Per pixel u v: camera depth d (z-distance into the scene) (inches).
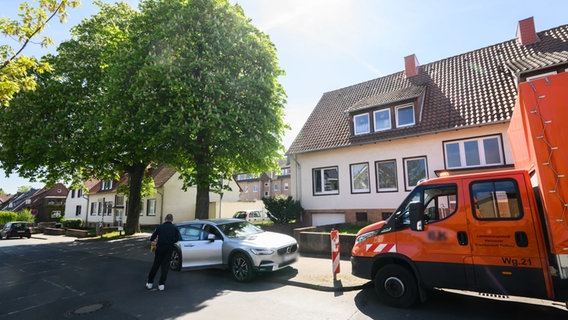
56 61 733.9
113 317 219.9
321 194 709.9
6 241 1050.7
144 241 733.9
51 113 712.4
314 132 768.3
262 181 2063.2
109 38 715.4
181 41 516.7
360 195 653.9
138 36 570.6
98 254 557.0
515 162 253.9
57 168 805.2
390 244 231.0
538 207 186.4
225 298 259.6
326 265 364.8
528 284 181.5
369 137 648.4
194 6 540.4
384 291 230.1
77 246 721.6
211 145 563.2
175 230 303.6
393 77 797.2
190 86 498.6
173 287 299.4
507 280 187.3
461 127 527.8
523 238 185.2
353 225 594.2
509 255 187.9
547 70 450.0
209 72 500.7
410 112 613.6
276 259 313.4
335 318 207.5
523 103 183.5
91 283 327.0
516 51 622.8
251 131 534.0
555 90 172.9
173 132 491.8
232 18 560.1
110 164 841.5
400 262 233.3
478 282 195.8
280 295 264.8
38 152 673.0
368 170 649.0
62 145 671.8
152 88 510.0
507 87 550.9
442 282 207.8
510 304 222.1
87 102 725.9
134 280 334.3
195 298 261.4
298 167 755.4
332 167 705.0
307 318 209.0
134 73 541.3
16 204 2642.7
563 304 217.6
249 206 1429.6
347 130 709.9
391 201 613.3
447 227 210.7
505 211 193.8
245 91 534.9
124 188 991.0
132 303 251.4
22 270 429.7
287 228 650.8
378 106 642.2
